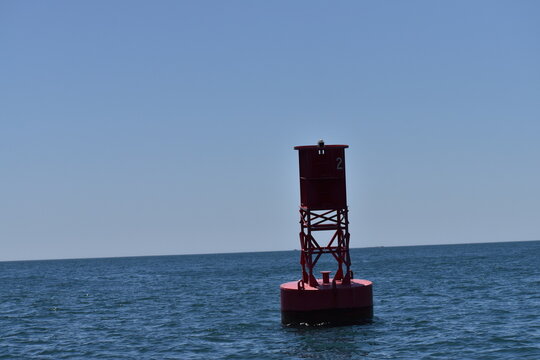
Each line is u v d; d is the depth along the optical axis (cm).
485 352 2588
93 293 6694
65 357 2830
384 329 3147
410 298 4731
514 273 7244
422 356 2541
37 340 3328
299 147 3097
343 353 2619
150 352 2866
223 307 4616
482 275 7144
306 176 3088
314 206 3095
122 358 2755
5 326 3928
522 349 2616
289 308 3077
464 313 3734
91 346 3088
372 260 15700
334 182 3106
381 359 2505
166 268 15612
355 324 3047
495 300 4356
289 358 2578
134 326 3744
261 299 5144
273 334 3156
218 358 2658
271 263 16575
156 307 4838
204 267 15188
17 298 6247
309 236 3130
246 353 2727
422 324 3322
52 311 4784
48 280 10406
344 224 3136
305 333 3006
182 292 6372
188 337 3234
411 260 14262
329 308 3017
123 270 15112
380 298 4819
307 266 3142
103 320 4100
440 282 6297
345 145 3091
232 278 8912
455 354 2564
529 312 3659
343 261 3153
